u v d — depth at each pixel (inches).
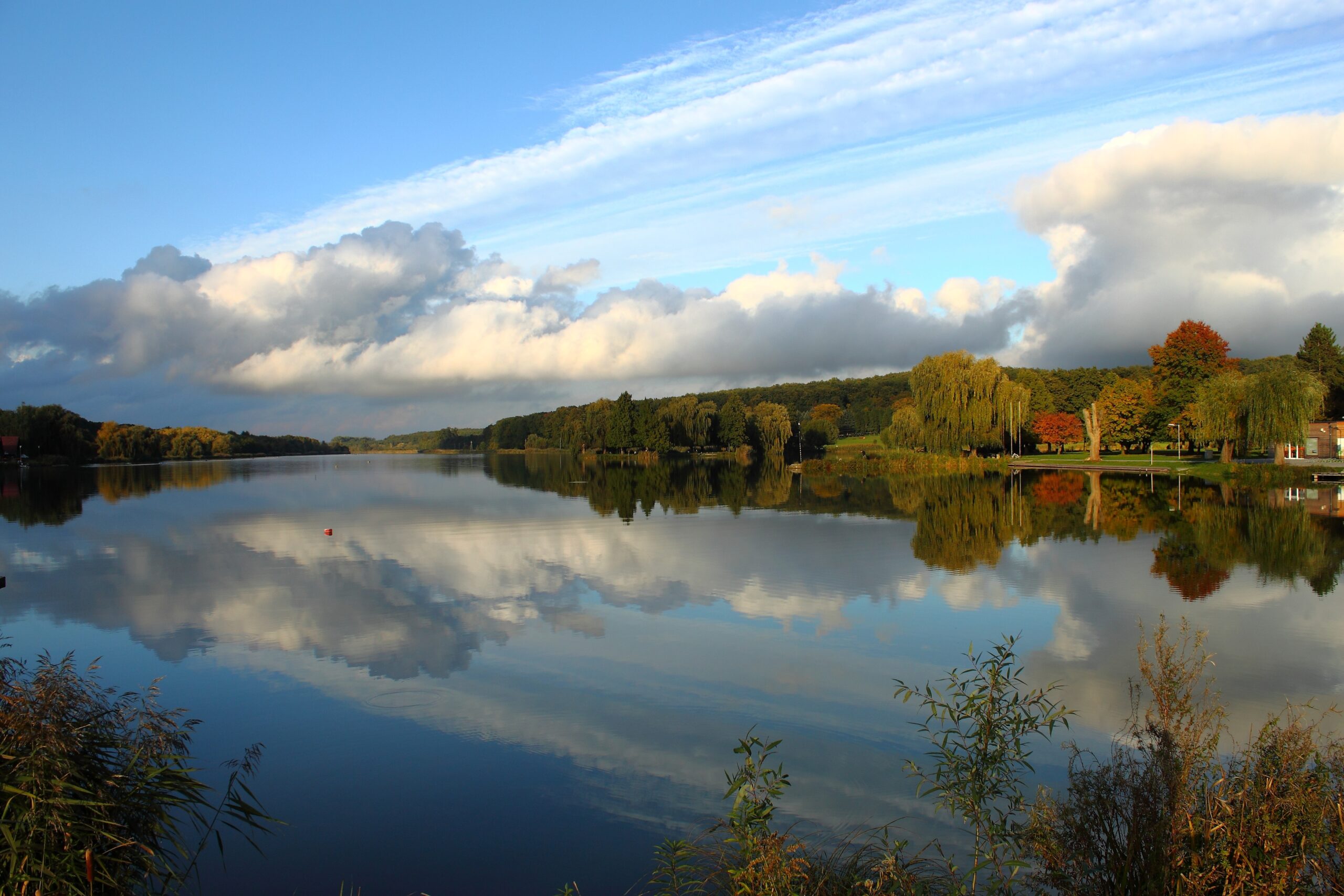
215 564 1034.1
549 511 1662.2
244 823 365.4
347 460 6151.6
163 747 220.2
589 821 361.4
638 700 510.0
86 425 4992.6
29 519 1589.6
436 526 1422.2
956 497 1824.6
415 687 541.3
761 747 434.0
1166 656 217.9
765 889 214.2
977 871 275.0
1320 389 2042.3
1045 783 375.2
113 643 656.4
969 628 665.0
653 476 2974.9
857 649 611.8
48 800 183.9
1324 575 853.8
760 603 768.9
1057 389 4158.5
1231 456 2410.2
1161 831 189.3
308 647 636.1
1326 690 500.4
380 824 363.3
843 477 2726.4
